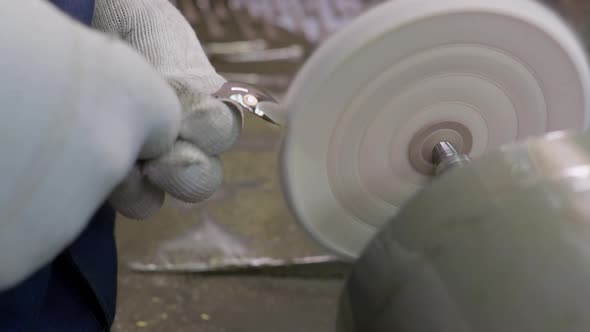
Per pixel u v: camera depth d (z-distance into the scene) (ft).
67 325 2.56
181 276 3.51
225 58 6.08
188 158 2.23
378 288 2.11
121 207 2.36
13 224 2.05
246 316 3.37
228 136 2.27
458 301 2.03
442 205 2.07
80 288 2.58
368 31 2.37
